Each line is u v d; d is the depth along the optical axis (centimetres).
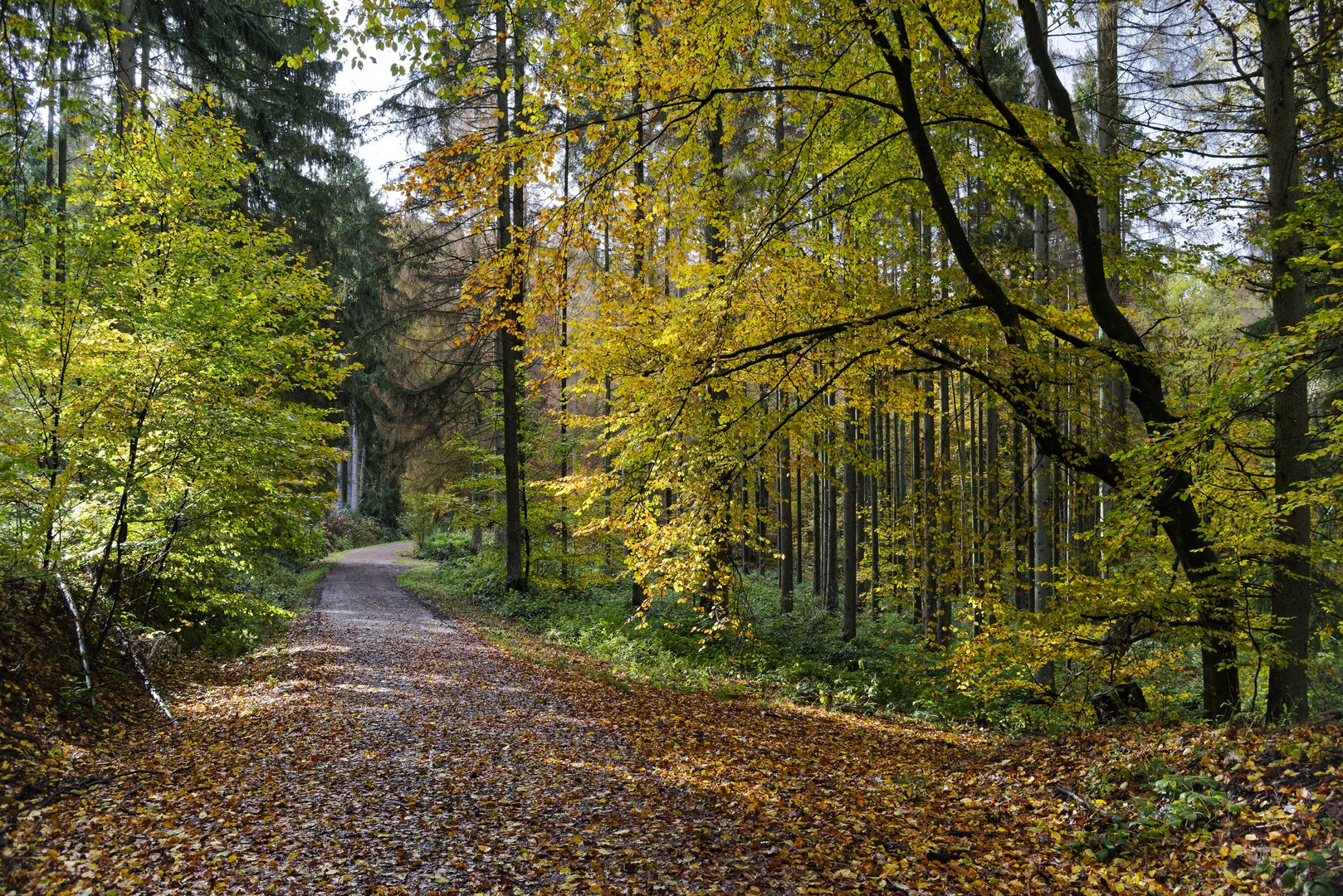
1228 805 498
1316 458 973
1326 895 378
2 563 906
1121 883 461
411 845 554
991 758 816
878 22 718
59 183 1448
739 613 1102
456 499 2269
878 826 602
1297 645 769
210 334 1047
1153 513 679
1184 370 1152
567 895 480
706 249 985
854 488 1614
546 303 809
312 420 1235
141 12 1491
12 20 596
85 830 556
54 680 857
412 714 929
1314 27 1011
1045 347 941
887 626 1894
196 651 1266
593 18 678
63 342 945
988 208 1349
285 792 650
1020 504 1320
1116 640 870
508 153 712
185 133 1066
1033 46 878
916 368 927
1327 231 743
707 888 492
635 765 770
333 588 2384
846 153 940
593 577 1950
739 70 888
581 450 2212
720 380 899
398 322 2175
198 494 1063
